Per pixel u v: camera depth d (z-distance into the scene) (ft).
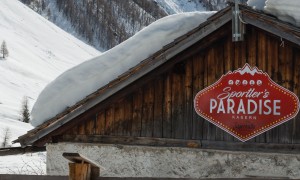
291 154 26.48
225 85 27.48
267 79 27.02
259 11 26.61
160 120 28.17
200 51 27.78
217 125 27.50
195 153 27.58
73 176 14.55
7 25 524.52
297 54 26.66
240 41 27.35
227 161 27.20
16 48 467.52
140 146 28.30
